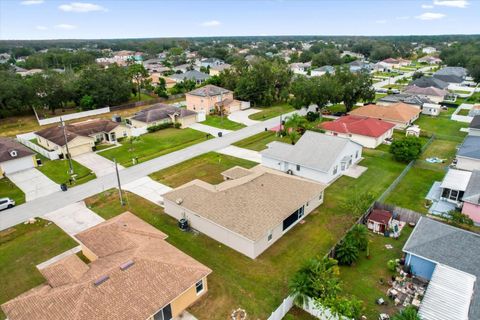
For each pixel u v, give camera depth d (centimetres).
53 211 3491
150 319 1967
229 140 5703
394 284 2344
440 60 17262
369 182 3975
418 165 4431
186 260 2364
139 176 4303
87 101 7944
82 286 1983
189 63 17975
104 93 8050
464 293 2012
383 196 3522
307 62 18125
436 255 2331
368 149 5109
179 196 3228
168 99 9500
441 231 2525
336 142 4219
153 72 13825
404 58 19838
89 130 5612
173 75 12194
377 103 7594
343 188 3844
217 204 2975
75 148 5138
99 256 2398
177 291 2081
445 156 4722
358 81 6831
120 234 2586
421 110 7088
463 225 3003
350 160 4438
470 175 3559
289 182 3347
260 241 2684
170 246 2552
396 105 6525
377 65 15262
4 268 2645
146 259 2219
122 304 1925
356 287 2333
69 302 1900
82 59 15925
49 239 3005
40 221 3303
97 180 4216
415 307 2122
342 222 3162
